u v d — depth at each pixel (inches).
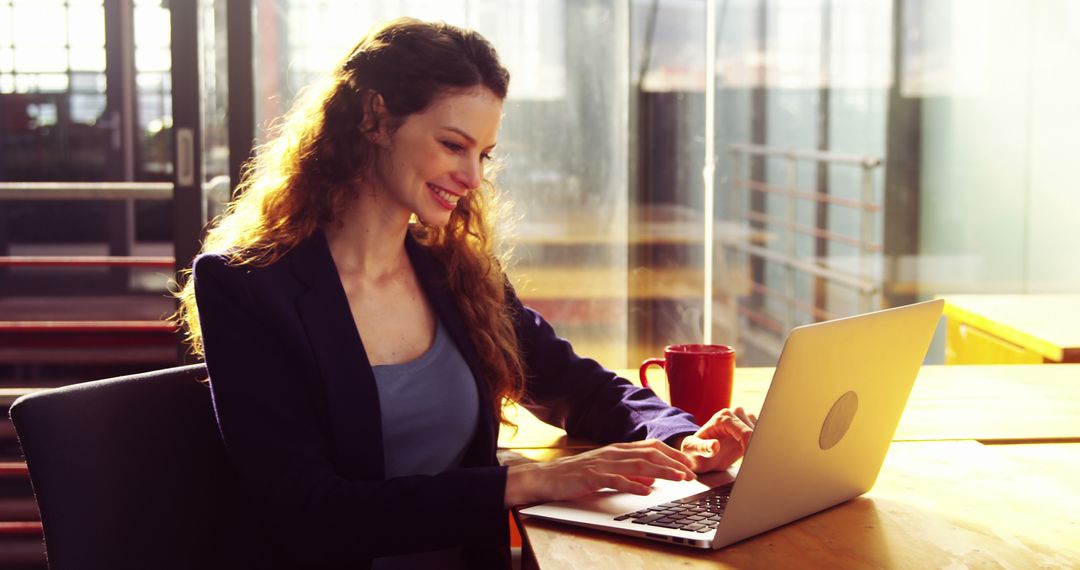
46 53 224.4
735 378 70.9
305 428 48.8
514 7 125.2
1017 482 49.8
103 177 229.9
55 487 46.5
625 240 131.5
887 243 134.0
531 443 58.2
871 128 132.0
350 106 52.0
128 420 48.8
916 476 50.8
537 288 131.3
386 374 52.2
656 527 42.7
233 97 113.8
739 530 41.6
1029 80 132.3
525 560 43.8
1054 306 93.2
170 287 111.0
